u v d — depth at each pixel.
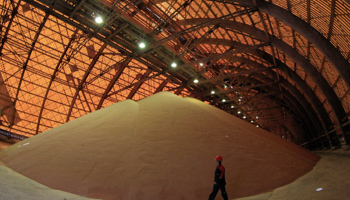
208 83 38.88
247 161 9.48
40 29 25.98
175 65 28.03
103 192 7.37
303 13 15.95
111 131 10.96
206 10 25.23
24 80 30.41
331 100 19.31
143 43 23.81
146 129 11.19
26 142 11.66
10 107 30.73
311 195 6.74
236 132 11.88
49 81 32.12
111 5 21.12
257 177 8.58
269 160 9.80
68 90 34.22
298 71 26.39
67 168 8.38
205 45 34.56
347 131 18.22
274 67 28.25
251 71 29.44
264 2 17.41
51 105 33.56
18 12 26.81
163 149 9.67
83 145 9.88
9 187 6.22
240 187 8.01
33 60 29.50
